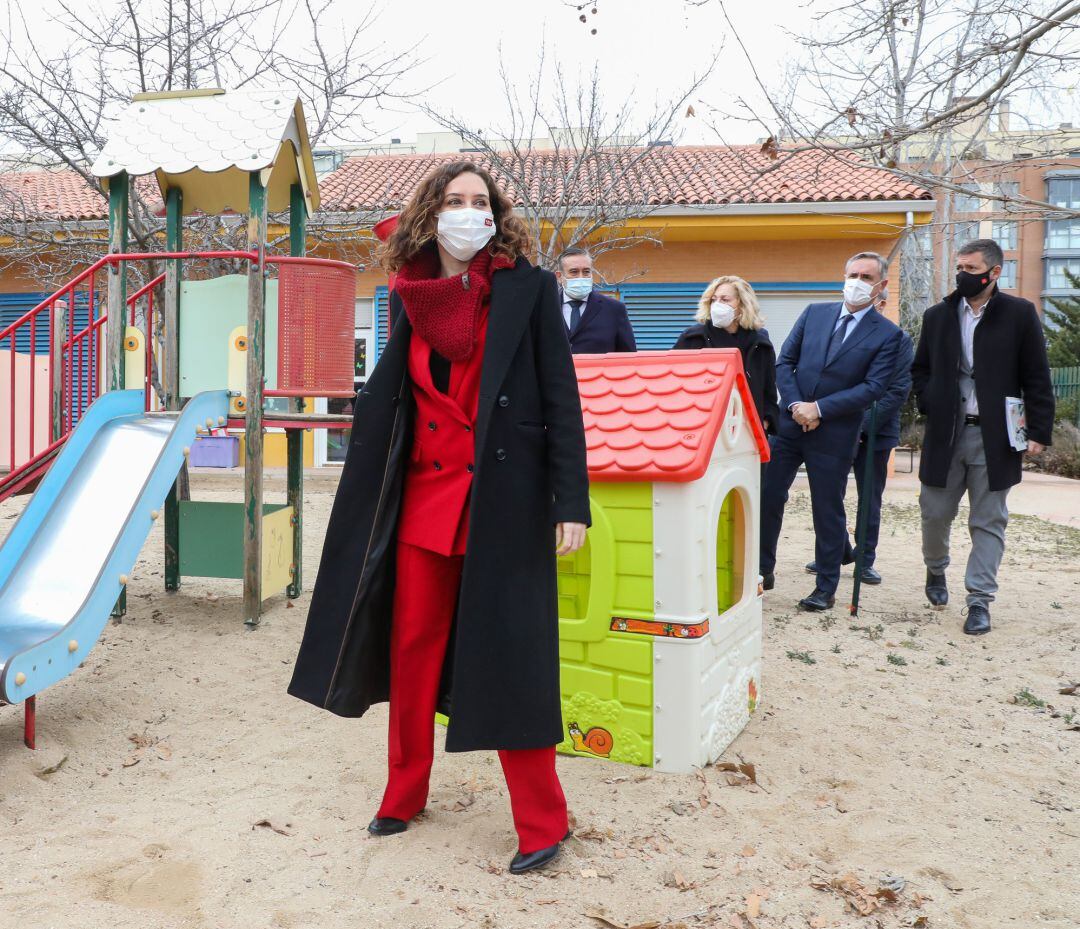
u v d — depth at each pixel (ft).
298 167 19.76
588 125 39.17
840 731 12.39
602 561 10.91
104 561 12.53
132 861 8.59
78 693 13.20
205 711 12.85
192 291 19.11
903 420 74.02
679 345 19.70
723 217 44.27
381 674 8.85
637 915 7.84
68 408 19.42
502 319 8.30
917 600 20.30
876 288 19.02
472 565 8.08
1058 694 14.19
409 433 8.70
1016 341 17.35
